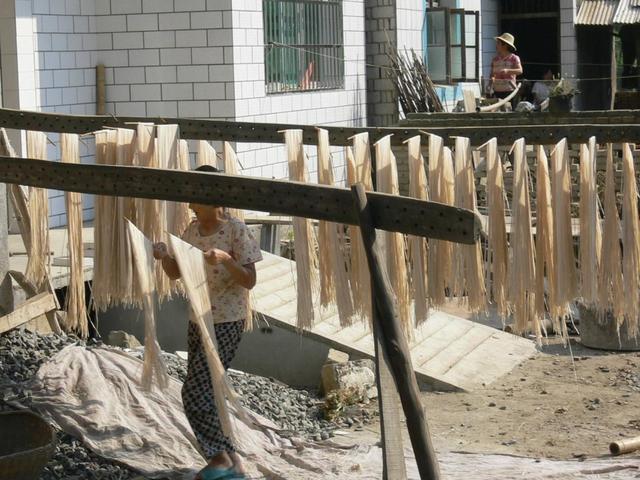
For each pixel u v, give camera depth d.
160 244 10.15
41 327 15.06
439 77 33.97
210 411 10.44
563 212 10.30
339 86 29.22
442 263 10.07
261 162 24.59
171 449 11.34
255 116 24.19
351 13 29.72
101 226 11.01
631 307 10.57
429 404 14.35
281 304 16.41
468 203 10.19
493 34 43.06
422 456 7.72
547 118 21.12
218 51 23.22
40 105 21.72
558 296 10.37
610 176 10.55
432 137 10.26
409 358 7.85
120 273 10.99
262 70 24.44
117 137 11.05
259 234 20.58
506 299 10.34
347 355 16.05
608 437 12.91
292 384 15.80
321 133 10.69
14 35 20.84
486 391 14.91
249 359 16.00
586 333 17.28
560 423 13.51
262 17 24.47
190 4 23.23
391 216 7.90
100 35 23.69
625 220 10.49
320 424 13.48
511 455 11.81
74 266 11.67
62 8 22.39
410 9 32.53
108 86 23.80
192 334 10.42
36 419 10.46
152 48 23.52
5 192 14.69
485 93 37.69
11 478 9.28
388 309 7.84
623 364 16.34
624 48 48.00
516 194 10.16
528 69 47.56
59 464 10.94
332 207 8.14
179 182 8.69
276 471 11.09
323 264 10.50
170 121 12.20
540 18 45.69
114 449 11.27
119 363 13.09
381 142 10.02
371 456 11.55
